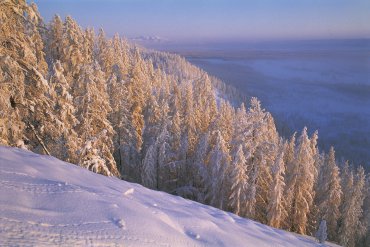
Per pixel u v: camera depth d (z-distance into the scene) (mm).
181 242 7539
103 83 28109
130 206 8156
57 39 39062
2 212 6035
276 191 26688
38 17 12852
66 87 19156
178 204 11508
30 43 13438
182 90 57094
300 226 30344
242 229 11648
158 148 33094
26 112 13656
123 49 61531
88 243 6008
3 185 7109
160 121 37438
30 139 14961
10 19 12180
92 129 22828
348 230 37000
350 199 37094
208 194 30250
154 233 7234
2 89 12172
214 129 35812
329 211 35219
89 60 42844
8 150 9938
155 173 32969
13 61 12234
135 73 40844
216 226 9906
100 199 7840
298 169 30266
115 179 11711
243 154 26375
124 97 33219
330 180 35375
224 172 28312
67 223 6387
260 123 27500
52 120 14938
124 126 32812
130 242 6504
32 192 7188
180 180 36062
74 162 18281
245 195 26875
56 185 7844
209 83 52688
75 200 7336
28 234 5672
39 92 13922
